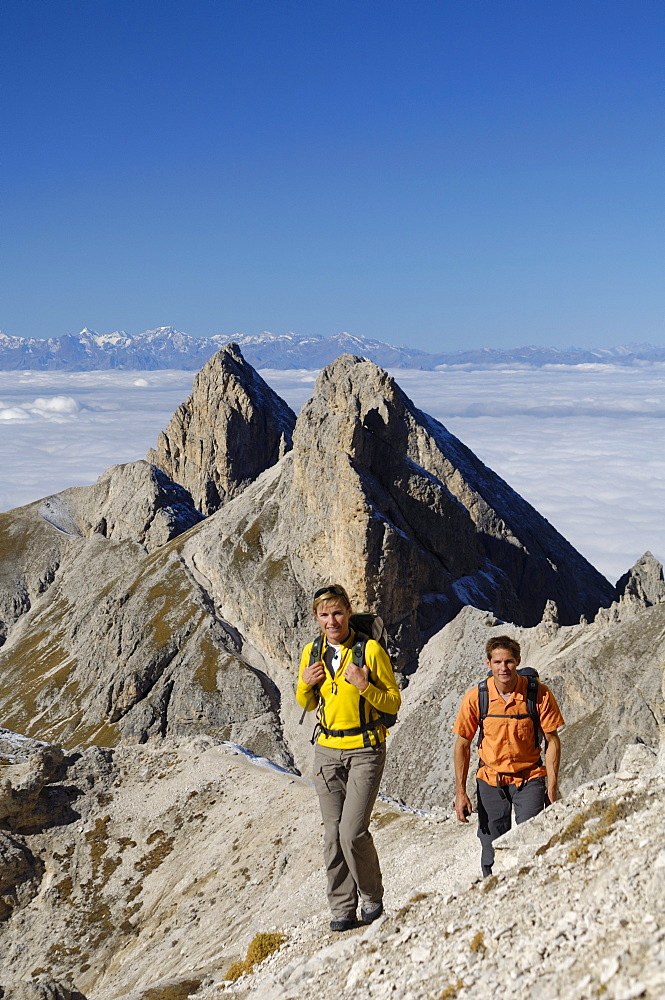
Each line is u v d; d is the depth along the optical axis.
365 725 12.52
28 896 55.16
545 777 13.11
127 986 43.97
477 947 9.22
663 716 82.38
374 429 174.88
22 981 22.52
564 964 7.45
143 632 183.88
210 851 54.00
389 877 31.70
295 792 56.59
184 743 67.12
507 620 181.12
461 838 32.50
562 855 10.67
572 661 104.38
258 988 12.99
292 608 171.25
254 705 164.25
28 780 60.31
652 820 9.75
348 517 159.00
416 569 159.50
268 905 42.47
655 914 7.19
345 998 10.44
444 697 139.62
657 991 5.89
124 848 57.44
